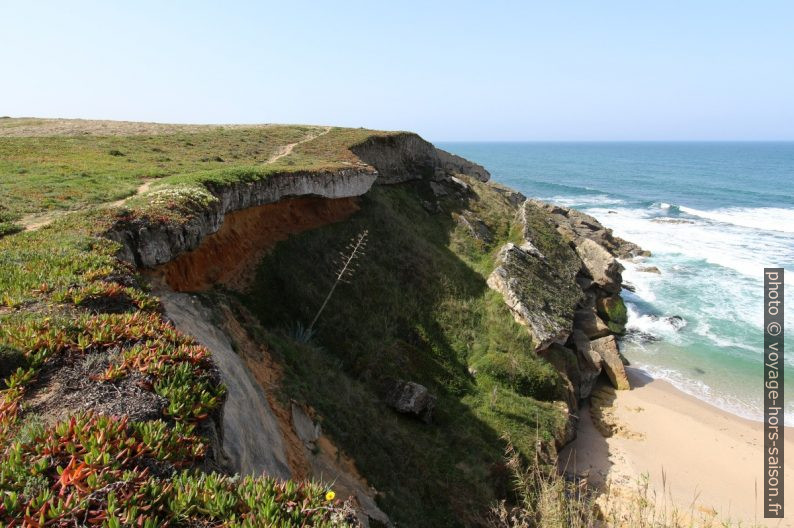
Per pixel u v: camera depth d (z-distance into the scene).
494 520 16.70
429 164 53.75
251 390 14.22
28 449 5.40
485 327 29.70
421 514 16.12
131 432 6.07
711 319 40.16
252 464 10.28
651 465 23.39
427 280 31.81
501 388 25.59
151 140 39.69
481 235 42.38
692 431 26.19
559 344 30.69
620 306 40.41
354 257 29.80
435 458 19.16
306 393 17.89
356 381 21.97
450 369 26.00
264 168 28.41
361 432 18.03
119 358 7.67
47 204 18.67
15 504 4.61
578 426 26.38
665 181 130.00
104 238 14.62
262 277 24.11
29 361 7.37
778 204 88.94
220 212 22.16
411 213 42.53
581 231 55.56
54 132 41.53
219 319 17.94
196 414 6.86
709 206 88.00
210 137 43.78
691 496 21.23
